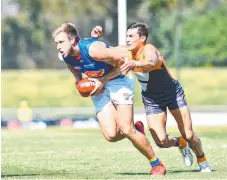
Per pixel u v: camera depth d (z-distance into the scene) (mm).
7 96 95375
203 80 95812
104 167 32312
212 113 77188
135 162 34438
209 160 34219
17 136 54125
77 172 30344
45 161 35250
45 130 62312
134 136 27875
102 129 28438
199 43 101188
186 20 105000
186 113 29328
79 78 28359
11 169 31781
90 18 119000
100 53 26578
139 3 121125
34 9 125125
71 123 69875
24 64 114875
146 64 27062
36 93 96062
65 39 26562
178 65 94438
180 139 30438
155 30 97938
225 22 104188
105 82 27703
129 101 27859
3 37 117312
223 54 101812
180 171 30266
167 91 29125
